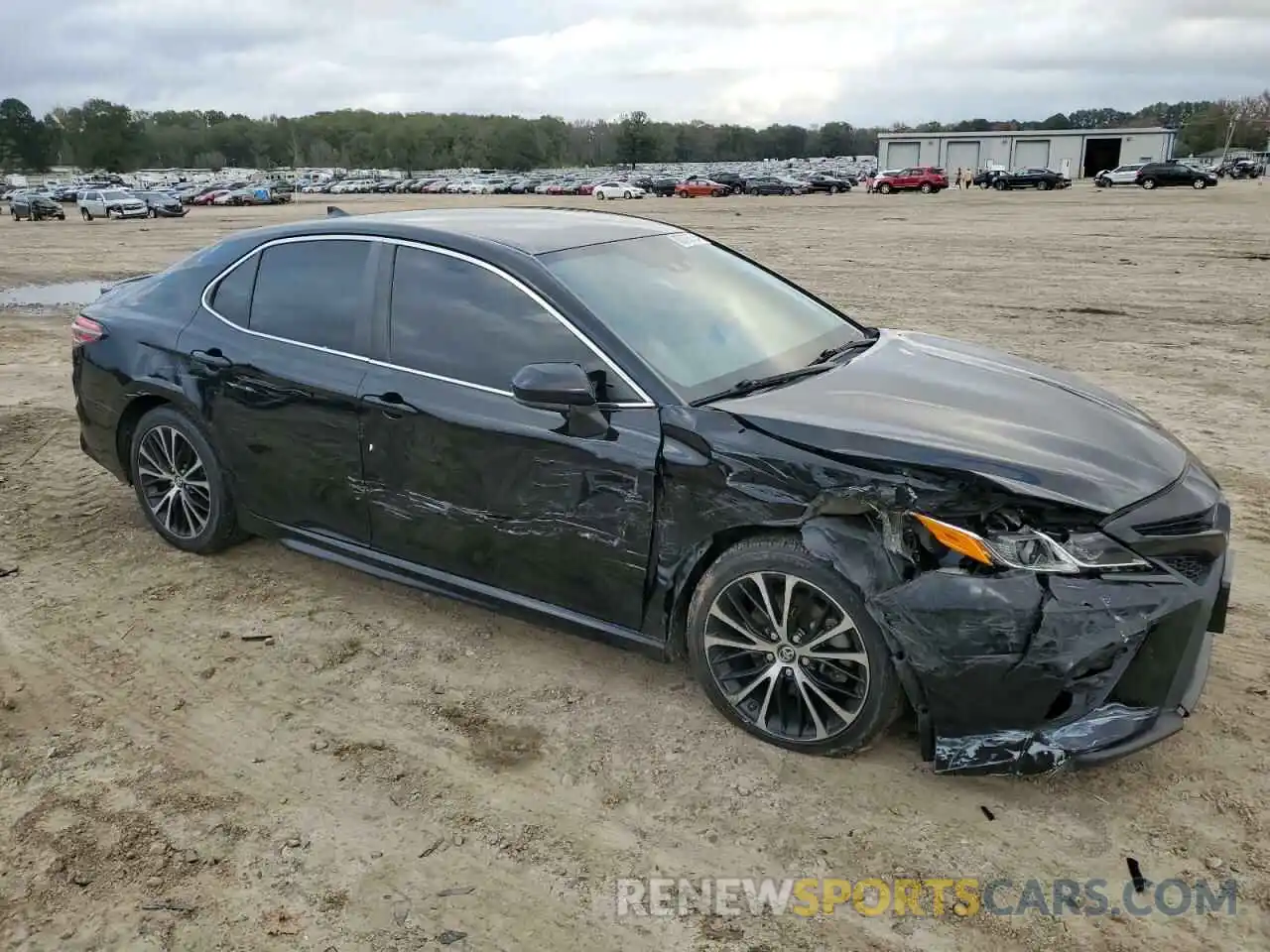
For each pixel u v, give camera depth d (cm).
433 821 300
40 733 348
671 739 337
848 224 2995
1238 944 248
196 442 459
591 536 346
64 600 445
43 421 736
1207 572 294
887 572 292
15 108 15775
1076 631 276
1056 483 289
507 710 356
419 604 438
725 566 323
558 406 329
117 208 4441
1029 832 289
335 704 362
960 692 286
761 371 368
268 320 432
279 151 18175
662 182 6825
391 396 383
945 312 1258
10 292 1656
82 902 270
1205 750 321
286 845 290
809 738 320
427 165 17350
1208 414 734
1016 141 8862
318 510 422
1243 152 12444
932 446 299
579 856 285
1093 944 250
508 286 371
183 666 389
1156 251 1933
